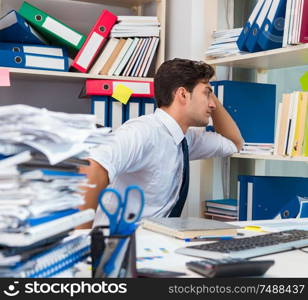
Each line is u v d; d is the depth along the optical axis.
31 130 0.64
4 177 0.63
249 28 2.27
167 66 2.10
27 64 2.47
